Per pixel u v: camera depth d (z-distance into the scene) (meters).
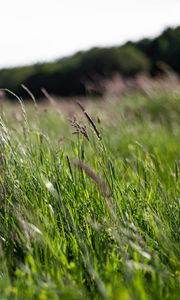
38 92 33.03
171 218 3.45
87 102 12.28
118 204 3.36
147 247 3.03
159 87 12.84
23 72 34.53
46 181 3.35
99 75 32.56
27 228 3.07
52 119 7.70
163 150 6.27
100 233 3.18
